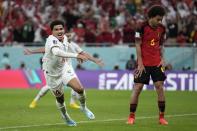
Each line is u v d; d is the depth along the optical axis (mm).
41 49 35469
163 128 33344
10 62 77062
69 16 84750
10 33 81938
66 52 32125
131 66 73375
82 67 75625
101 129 32844
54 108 47500
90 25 83188
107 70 71500
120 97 59625
